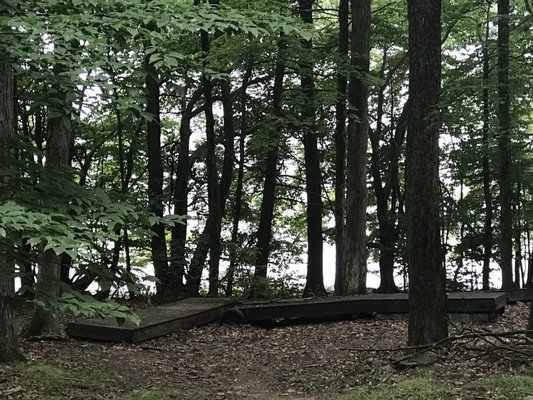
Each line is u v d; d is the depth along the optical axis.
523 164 17.64
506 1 14.29
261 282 16.27
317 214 19.72
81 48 4.44
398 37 19.70
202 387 7.27
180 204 19.23
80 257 3.77
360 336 10.00
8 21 4.15
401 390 5.72
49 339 9.30
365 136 13.88
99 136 18.91
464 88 8.28
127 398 6.25
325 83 15.98
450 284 19.72
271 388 7.19
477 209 20.16
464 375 6.11
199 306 12.36
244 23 4.74
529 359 6.34
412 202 7.31
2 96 6.02
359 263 13.64
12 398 5.70
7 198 4.15
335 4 22.00
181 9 4.83
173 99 20.58
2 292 6.62
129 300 15.48
